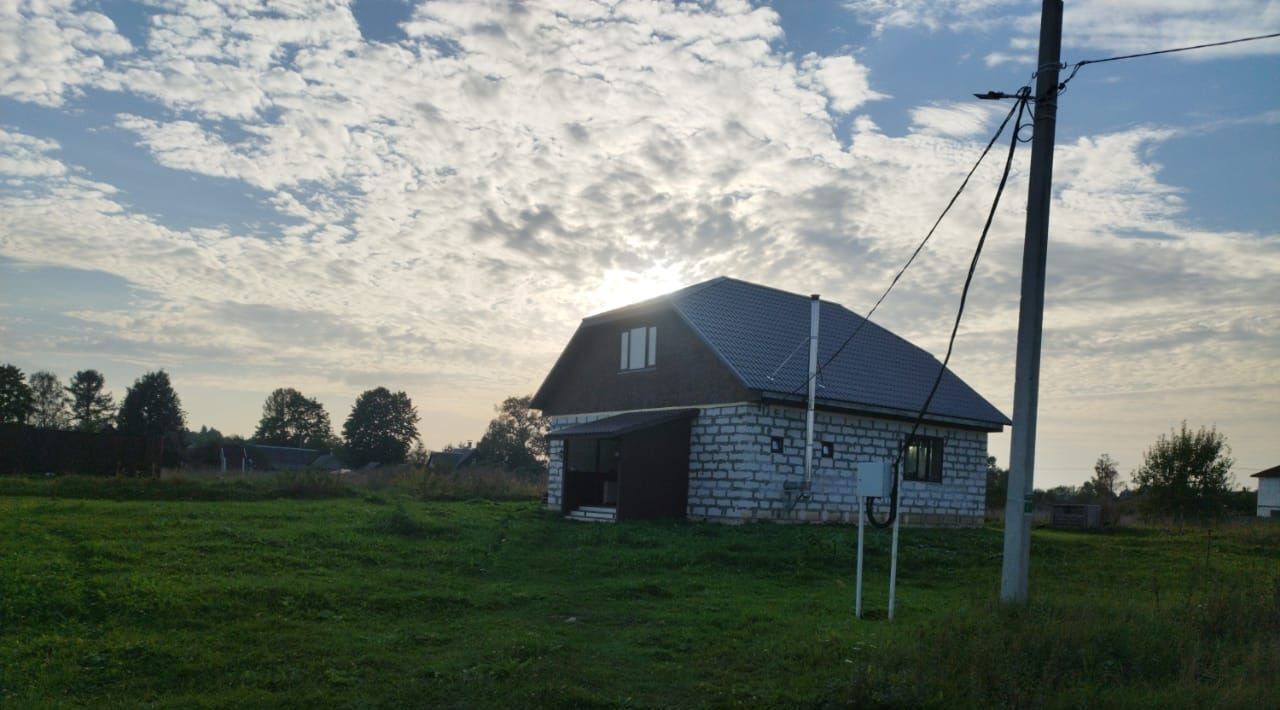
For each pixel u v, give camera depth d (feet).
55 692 25.53
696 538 63.16
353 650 30.94
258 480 92.07
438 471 124.26
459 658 30.45
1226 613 34.30
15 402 269.03
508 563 52.90
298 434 354.13
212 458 241.76
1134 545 75.51
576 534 66.08
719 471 76.23
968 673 26.27
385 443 286.05
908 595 45.65
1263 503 188.55
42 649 29.07
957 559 59.57
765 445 75.15
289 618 34.81
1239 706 23.84
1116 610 33.27
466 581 46.09
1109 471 152.46
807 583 49.55
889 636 32.37
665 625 36.76
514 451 262.67
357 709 25.23
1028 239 36.27
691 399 79.92
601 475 84.69
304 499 86.02
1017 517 35.09
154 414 271.90
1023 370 35.76
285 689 26.76
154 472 100.22
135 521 56.90
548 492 95.40
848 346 89.97
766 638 34.01
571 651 31.94
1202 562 62.64
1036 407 35.55
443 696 26.48
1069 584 48.88
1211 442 116.06
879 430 83.61
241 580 39.91
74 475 92.63
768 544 60.13
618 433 75.36
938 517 87.92
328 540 53.31
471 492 107.24
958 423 88.17
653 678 29.01
